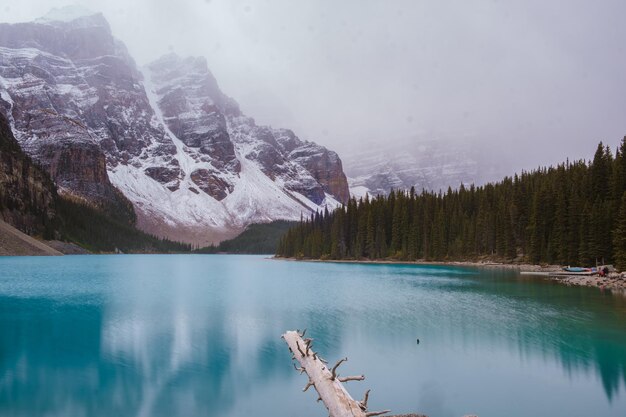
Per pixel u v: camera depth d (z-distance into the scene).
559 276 90.06
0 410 22.48
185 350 33.25
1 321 43.94
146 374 27.84
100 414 22.06
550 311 47.84
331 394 15.15
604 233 92.69
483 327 39.94
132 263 159.12
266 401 23.44
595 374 27.16
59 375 27.67
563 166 129.75
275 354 32.19
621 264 80.88
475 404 22.59
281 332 38.91
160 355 31.92
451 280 84.69
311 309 50.72
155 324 42.41
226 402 23.30
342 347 33.47
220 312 48.66
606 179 109.69
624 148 101.75
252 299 59.59
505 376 26.73
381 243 169.75
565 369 28.09
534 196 121.19
